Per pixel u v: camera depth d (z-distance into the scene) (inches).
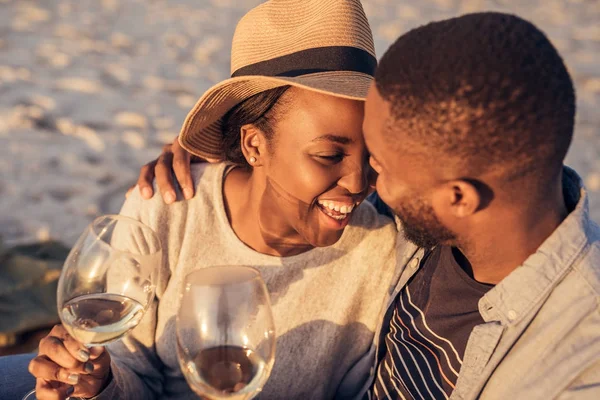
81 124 236.4
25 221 169.9
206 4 440.8
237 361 54.4
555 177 56.5
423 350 70.1
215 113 72.1
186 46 348.5
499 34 51.8
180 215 76.8
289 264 76.2
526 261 59.1
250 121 70.1
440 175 55.6
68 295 60.7
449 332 66.9
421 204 58.6
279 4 70.3
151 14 405.4
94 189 191.6
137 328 77.9
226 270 57.4
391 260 78.2
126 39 350.9
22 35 337.4
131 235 72.4
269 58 69.4
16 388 77.2
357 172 66.6
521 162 53.7
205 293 54.0
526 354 59.1
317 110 65.0
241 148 73.9
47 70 290.4
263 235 75.3
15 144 215.3
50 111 244.8
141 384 77.4
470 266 66.9
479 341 61.4
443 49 52.5
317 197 68.2
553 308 58.6
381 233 78.1
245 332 54.5
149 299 62.4
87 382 66.0
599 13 458.3
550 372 57.0
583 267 57.8
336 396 83.8
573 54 358.6
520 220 57.4
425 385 69.0
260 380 55.3
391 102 55.1
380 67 56.7
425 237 64.1
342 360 81.5
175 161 78.3
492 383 61.0
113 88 278.1
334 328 78.5
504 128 52.1
